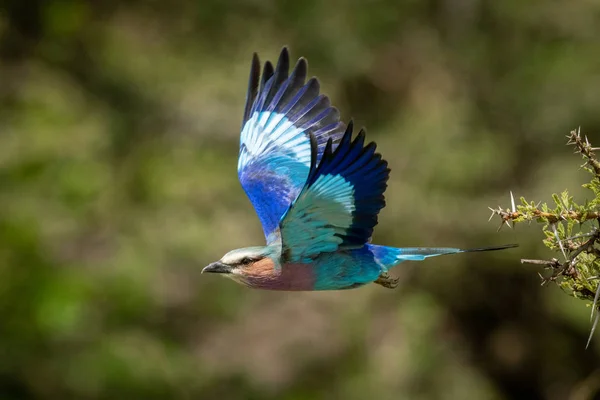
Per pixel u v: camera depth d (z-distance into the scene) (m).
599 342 21.44
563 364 21.78
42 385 17.77
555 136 22.55
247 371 19.45
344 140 7.27
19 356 17.72
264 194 9.45
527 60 23.41
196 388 19.02
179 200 20.61
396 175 21.95
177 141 21.70
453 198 21.70
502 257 21.52
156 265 19.56
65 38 22.73
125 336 18.56
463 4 24.14
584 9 23.48
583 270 6.91
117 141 21.70
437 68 23.56
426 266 21.62
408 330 20.67
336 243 8.05
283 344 19.86
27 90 21.72
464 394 20.31
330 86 22.89
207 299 19.77
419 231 21.59
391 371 20.16
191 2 23.61
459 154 21.94
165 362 18.61
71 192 19.92
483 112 23.33
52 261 18.89
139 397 18.20
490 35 24.00
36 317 17.81
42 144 20.41
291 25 23.33
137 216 20.34
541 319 21.94
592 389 13.26
